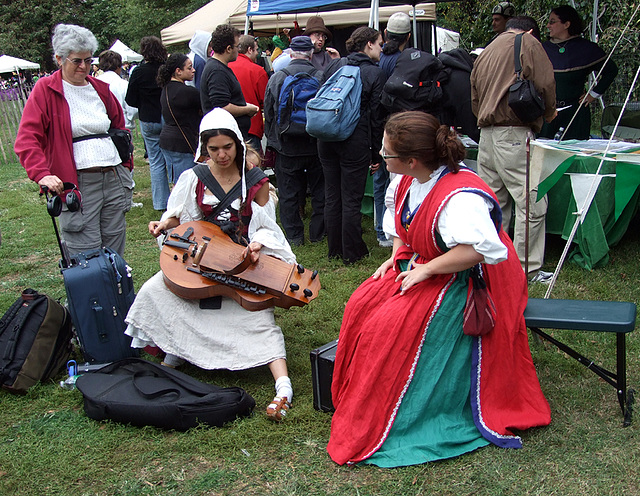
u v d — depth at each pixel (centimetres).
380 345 245
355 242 479
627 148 392
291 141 502
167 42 1070
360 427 246
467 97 452
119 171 377
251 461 249
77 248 368
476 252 230
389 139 241
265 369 323
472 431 250
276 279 301
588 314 257
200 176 320
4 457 257
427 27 957
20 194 873
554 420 266
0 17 3831
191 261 307
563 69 524
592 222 435
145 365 299
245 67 612
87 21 3866
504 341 248
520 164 409
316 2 554
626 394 271
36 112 340
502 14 507
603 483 225
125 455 255
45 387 311
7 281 505
